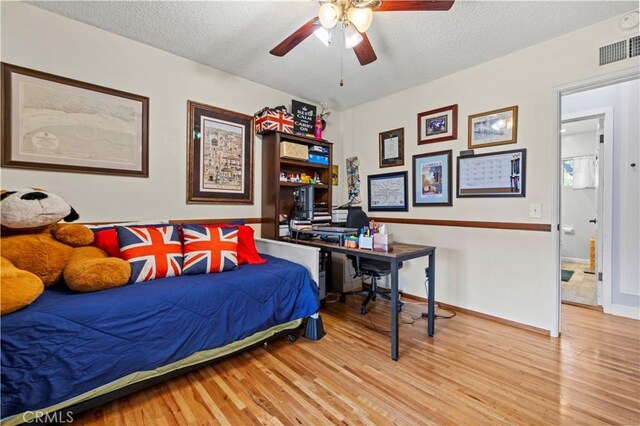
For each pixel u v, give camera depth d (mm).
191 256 1951
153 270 1771
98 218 2156
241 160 2963
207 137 2717
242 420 1360
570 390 1592
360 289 3561
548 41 2285
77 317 1280
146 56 2363
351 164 3896
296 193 3195
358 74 2887
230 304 1771
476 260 2711
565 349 2053
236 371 1760
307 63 2668
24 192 1562
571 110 2916
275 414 1400
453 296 2871
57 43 1983
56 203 1623
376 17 1986
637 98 2566
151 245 1840
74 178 2062
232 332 1765
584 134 5227
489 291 2625
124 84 2256
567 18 2012
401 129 3314
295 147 3084
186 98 2586
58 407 1241
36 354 1184
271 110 2936
